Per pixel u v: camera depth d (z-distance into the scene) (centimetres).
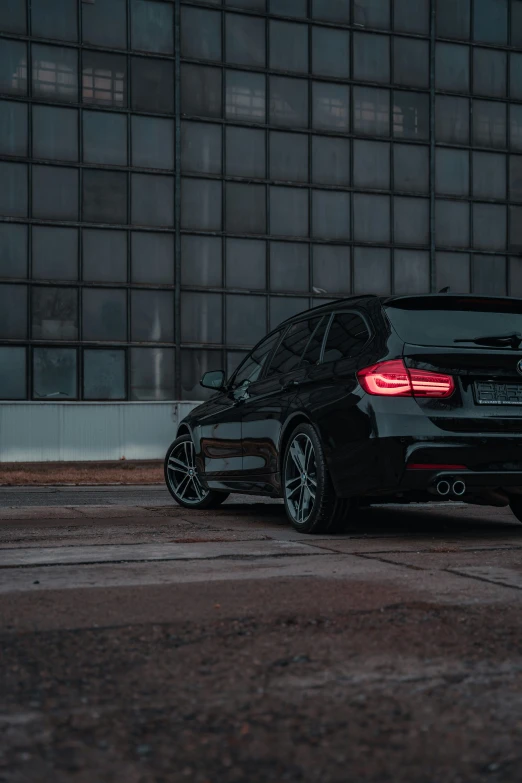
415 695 231
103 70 2569
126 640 283
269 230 2702
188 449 787
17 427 2497
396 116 2825
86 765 186
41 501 880
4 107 2491
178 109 2617
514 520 676
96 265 2562
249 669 253
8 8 2495
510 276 2933
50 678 245
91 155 2559
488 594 354
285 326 698
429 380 529
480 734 204
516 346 552
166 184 2617
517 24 2959
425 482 523
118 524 637
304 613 319
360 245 2773
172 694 231
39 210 2517
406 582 380
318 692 233
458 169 2886
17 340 2498
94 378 2566
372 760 189
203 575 399
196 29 2647
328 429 560
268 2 2709
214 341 2656
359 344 568
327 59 2761
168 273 2619
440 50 2870
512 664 258
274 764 187
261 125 2694
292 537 556
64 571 411
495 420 534
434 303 565
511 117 2952
